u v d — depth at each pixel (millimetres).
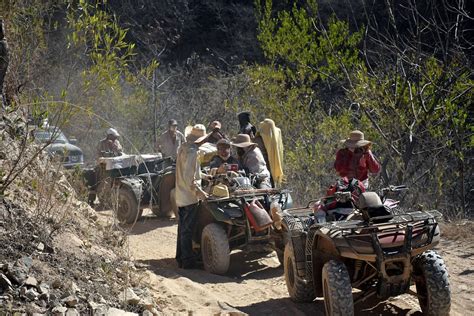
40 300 5641
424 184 14922
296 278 7535
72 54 11109
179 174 9602
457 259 9289
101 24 7797
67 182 8539
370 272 6891
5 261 5973
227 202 9352
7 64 8188
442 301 6484
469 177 15773
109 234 8148
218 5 31484
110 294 6312
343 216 7258
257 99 17734
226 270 9164
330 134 15352
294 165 15211
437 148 14258
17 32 9039
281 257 9492
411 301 7543
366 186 9062
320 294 7375
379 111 14695
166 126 20203
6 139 7539
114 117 17922
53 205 7129
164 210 13234
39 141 8461
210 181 9688
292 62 16984
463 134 14711
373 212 6602
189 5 31500
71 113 7055
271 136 11094
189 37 30875
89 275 6500
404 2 23625
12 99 8586
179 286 7891
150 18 29422
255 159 10164
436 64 14945
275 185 11148
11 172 6652
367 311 7312
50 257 6430
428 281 6539
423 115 14625
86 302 5906
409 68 15531
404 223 6484
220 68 27672
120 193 12742
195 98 21891
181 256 9641
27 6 9938
